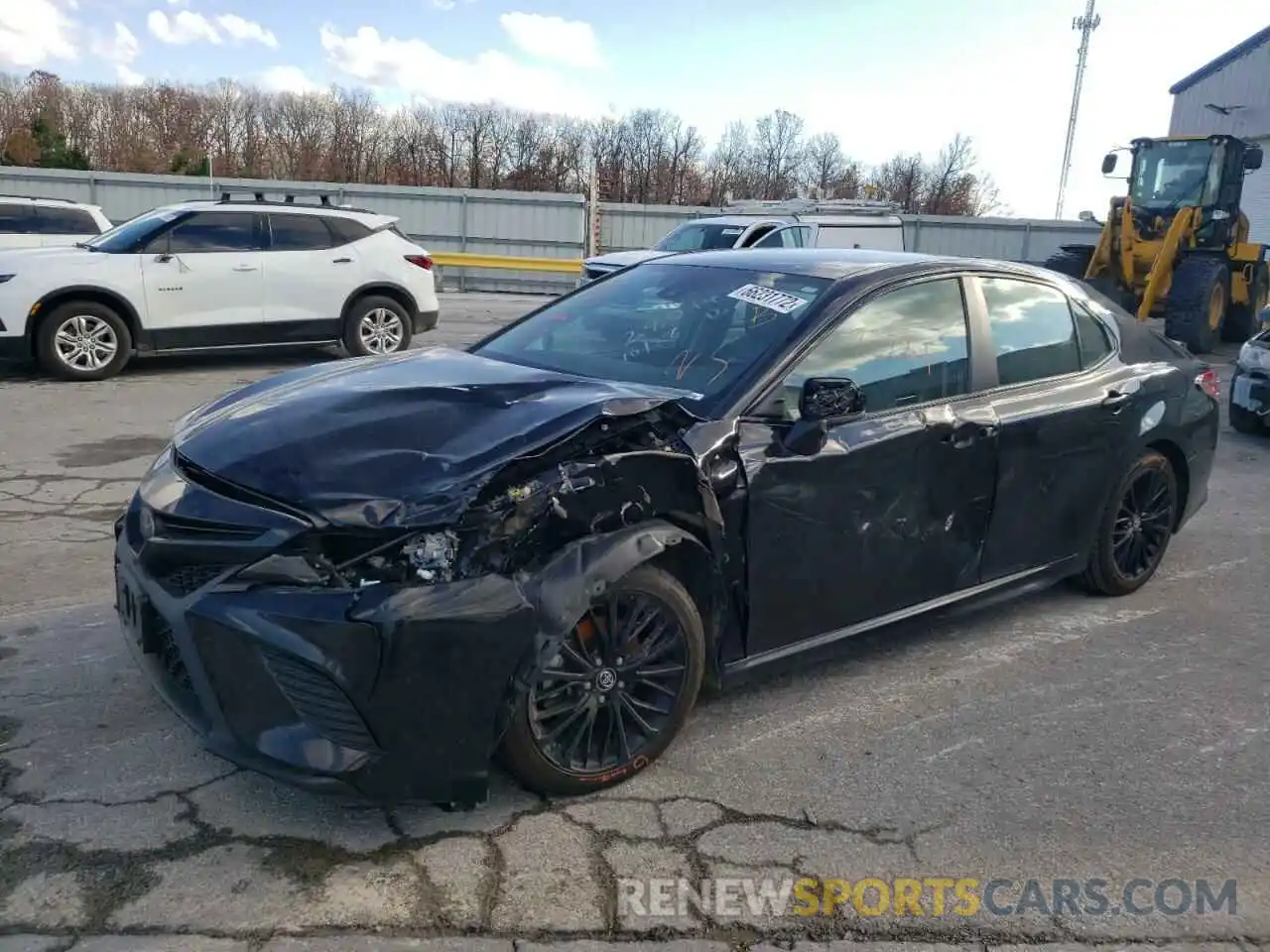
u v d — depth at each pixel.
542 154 51.78
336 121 52.66
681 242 15.75
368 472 2.93
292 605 2.75
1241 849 3.17
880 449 3.81
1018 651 4.58
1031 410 4.40
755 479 3.46
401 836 3.03
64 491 6.49
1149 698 4.16
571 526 3.07
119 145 51.91
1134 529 5.16
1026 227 27.41
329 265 11.35
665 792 3.33
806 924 2.75
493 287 25.75
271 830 3.03
